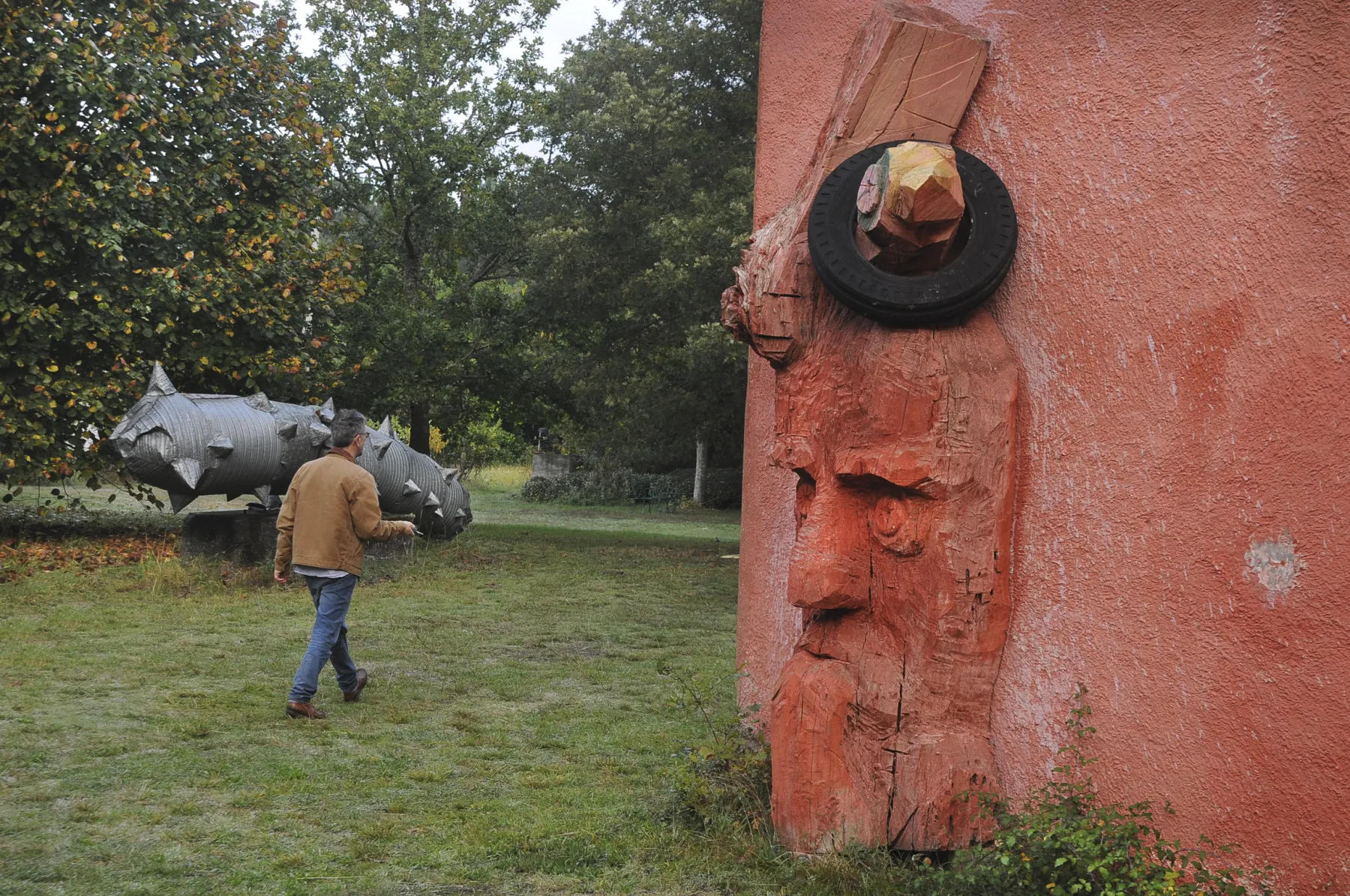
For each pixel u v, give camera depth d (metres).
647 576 13.60
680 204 18.16
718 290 16.72
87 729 5.46
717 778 4.52
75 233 12.58
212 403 11.51
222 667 7.15
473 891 3.58
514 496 37.38
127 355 13.44
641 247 18.58
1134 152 3.52
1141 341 3.44
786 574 5.04
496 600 11.05
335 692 6.66
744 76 19.27
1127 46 3.58
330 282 15.53
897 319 3.74
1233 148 3.23
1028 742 3.69
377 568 12.85
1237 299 3.17
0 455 11.93
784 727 3.83
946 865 3.72
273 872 3.69
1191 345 3.29
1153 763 3.28
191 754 5.12
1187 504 3.26
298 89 15.69
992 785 3.73
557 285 19.02
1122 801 3.35
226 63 14.84
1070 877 3.19
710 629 9.63
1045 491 3.72
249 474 11.62
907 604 3.78
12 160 12.38
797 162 5.14
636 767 5.17
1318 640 2.89
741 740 5.00
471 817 4.37
